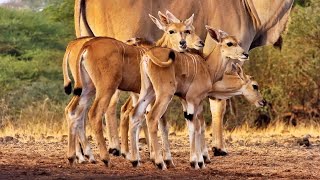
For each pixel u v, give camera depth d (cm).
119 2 2775
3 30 7100
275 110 4825
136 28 2784
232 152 2977
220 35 2492
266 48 4959
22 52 6994
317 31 4931
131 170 2344
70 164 2423
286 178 2269
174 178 2191
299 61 4903
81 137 2481
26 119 4212
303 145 3259
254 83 2648
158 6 2831
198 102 2419
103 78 2359
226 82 2612
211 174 2294
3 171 2284
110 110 2666
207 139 3538
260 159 2747
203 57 2495
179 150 3011
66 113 2436
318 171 2439
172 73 2339
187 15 2878
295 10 5091
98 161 2553
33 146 3092
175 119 4478
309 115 4803
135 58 2416
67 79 2406
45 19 7288
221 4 2950
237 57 2478
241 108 4709
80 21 2795
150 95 2389
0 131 3853
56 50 6981
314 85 4850
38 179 2142
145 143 3203
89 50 2358
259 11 3038
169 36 2588
